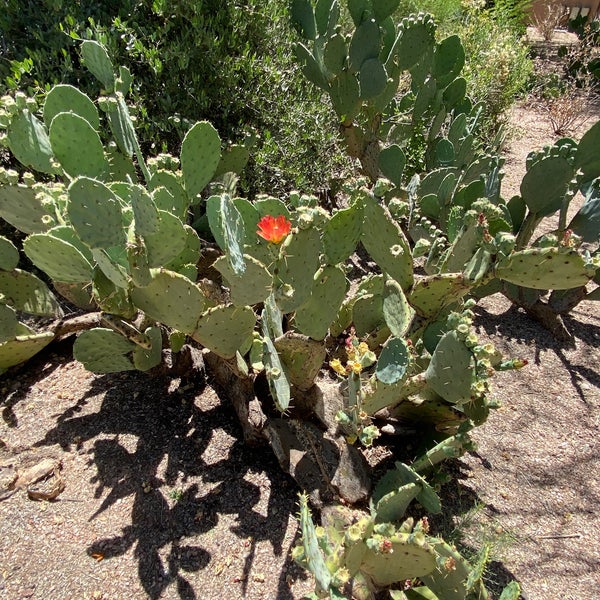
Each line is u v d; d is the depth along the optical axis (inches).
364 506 75.0
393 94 145.9
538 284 67.1
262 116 141.3
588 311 134.2
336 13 142.3
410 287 76.5
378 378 68.9
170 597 65.9
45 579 66.6
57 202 79.7
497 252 67.2
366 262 142.7
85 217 61.7
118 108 85.6
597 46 322.0
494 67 238.1
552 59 350.6
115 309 78.0
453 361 68.1
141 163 86.5
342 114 139.2
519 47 280.2
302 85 159.5
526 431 98.3
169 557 69.7
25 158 86.6
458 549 74.8
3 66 119.1
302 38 149.6
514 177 201.8
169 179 86.6
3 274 89.9
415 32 134.0
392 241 73.0
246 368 79.6
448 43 147.9
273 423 80.0
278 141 140.8
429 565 58.3
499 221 109.8
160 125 125.1
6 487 76.3
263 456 84.0
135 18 132.3
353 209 69.6
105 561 68.9
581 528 81.6
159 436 85.6
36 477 77.2
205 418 89.4
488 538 77.8
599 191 122.6
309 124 147.6
